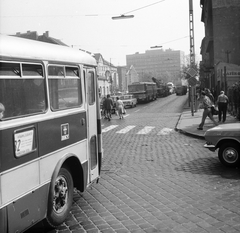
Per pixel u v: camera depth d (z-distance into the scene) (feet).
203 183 24.79
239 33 138.72
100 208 20.24
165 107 123.75
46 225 16.48
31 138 14.66
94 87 22.43
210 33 152.15
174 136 51.34
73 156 18.66
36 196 14.97
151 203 20.83
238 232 16.21
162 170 29.55
